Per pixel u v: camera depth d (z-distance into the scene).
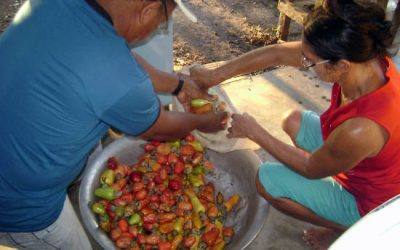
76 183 2.48
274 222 2.38
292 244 2.28
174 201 2.19
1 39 1.30
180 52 3.81
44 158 1.32
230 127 2.09
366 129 1.54
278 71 3.43
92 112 1.24
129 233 2.04
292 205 2.09
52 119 1.23
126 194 2.15
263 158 2.69
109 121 1.30
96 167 2.20
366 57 1.45
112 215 2.07
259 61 2.10
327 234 2.27
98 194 2.10
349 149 1.60
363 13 1.37
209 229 2.07
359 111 1.58
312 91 3.26
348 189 1.97
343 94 1.71
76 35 1.16
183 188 2.26
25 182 1.36
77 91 1.18
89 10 1.16
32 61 1.20
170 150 2.31
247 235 1.89
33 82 1.20
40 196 1.42
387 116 1.54
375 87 1.57
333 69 1.51
